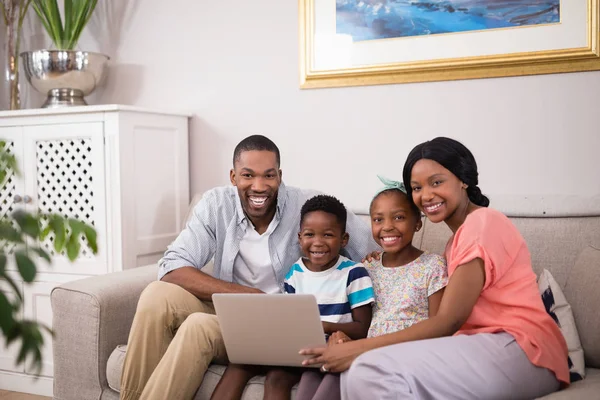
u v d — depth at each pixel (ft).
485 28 7.39
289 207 6.52
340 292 5.69
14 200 8.63
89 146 8.20
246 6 8.73
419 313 5.39
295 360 5.18
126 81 9.57
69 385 6.34
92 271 8.19
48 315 8.41
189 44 9.12
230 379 5.35
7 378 8.64
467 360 4.35
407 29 7.78
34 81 9.03
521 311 4.75
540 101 7.22
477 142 7.54
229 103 8.93
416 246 6.66
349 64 8.11
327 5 8.18
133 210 8.20
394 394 4.08
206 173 9.14
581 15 6.96
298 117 8.50
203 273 6.19
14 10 9.68
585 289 5.61
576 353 5.23
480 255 4.70
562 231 6.27
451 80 7.59
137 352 5.75
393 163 7.98
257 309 5.01
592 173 7.03
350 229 6.32
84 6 8.98
